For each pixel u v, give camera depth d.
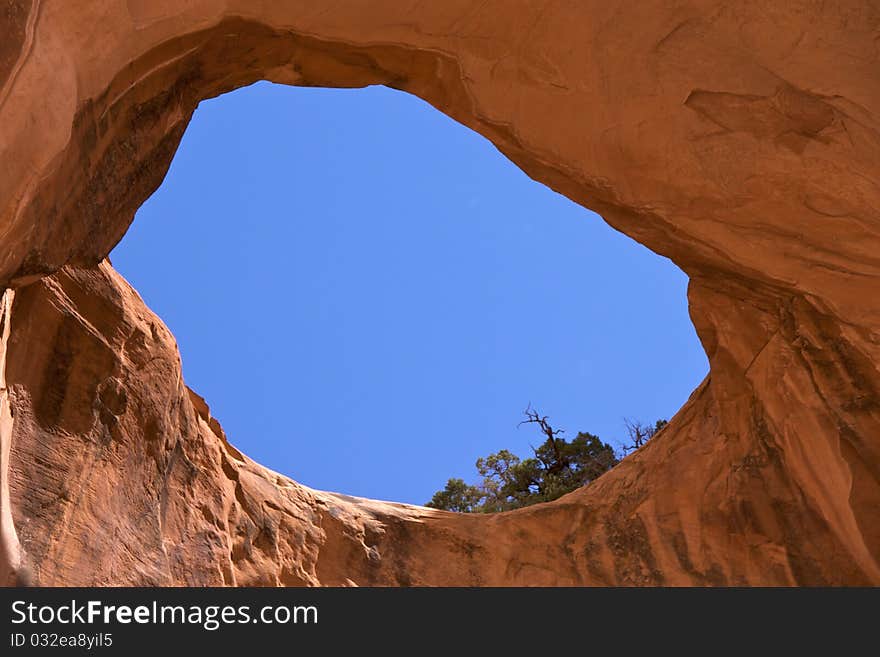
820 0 6.28
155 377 8.82
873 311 7.32
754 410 9.16
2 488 6.57
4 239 4.79
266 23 6.16
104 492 7.91
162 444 8.83
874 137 6.46
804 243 7.14
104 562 7.63
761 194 6.89
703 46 6.40
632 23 6.32
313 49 6.58
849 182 6.63
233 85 6.83
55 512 7.23
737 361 9.05
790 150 6.59
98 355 8.04
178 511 9.05
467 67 6.64
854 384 7.81
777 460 9.06
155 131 6.23
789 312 8.27
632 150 6.86
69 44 4.82
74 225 5.72
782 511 9.07
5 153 4.48
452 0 6.20
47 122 4.62
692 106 6.58
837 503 8.29
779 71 6.44
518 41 6.47
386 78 6.94
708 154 6.73
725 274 8.23
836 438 8.02
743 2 6.26
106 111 5.48
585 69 6.52
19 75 4.41
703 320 9.10
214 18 5.89
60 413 7.57
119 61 5.37
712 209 7.12
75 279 7.94
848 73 6.40
